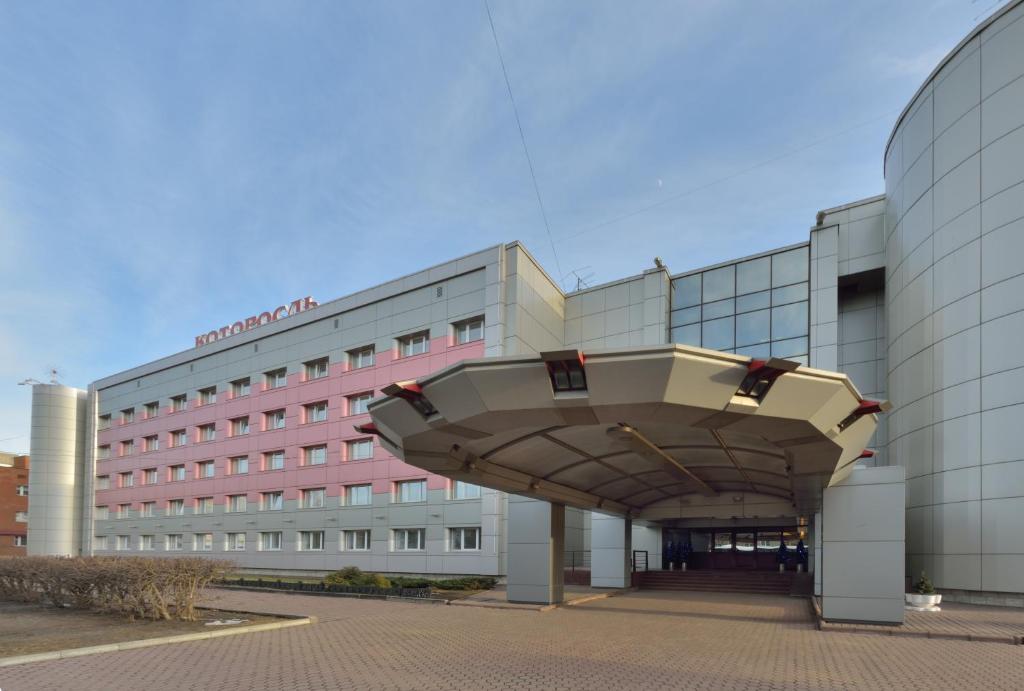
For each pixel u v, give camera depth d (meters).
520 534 20.16
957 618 15.81
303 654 11.53
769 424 10.90
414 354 33.59
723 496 24.20
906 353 23.84
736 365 9.91
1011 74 20.42
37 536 51.28
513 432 13.74
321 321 37.62
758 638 13.41
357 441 34.94
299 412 37.69
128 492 49.19
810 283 27.97
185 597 16.12
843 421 11.64
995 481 19.38
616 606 19.80
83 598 17.66
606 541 26.14
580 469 17.58
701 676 9.73
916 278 23.38
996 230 20.25
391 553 32.22
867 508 15.13
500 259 30.56
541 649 12.07
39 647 11.88
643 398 10.11
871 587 14.82
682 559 33.00
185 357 46.06
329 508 35.19
